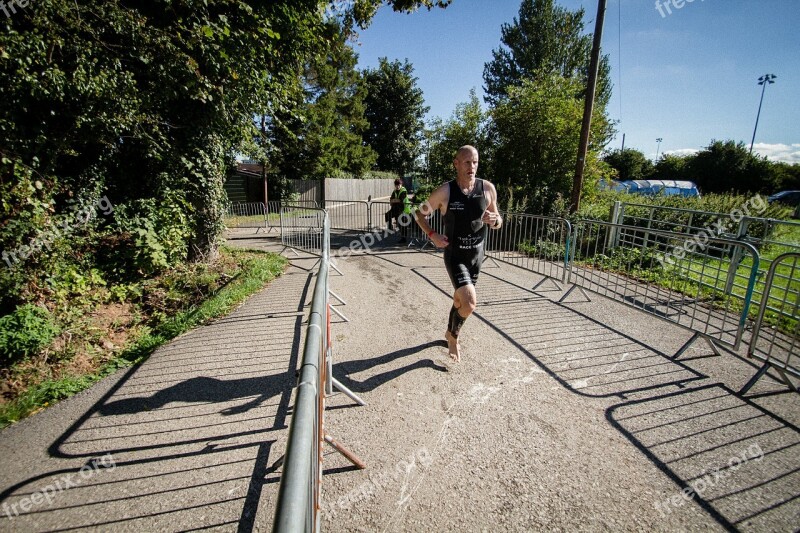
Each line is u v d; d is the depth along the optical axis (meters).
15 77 4.60
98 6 5.04
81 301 5.26
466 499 2.09
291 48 8.36
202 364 3.74
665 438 2.59
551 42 27.66
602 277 7.01
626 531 1.89
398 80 44.59
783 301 3.12
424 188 14.69
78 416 2.93
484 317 4.91
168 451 2.52
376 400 3.05
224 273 7.04
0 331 3.82
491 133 12.83
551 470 2.30
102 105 5.49
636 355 3.83
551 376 3.42
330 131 30.73
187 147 7.06
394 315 5.01
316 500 1.60
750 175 30.42
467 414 2.87
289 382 3.39
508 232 8.78
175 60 5.73
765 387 3.23
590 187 12.08
